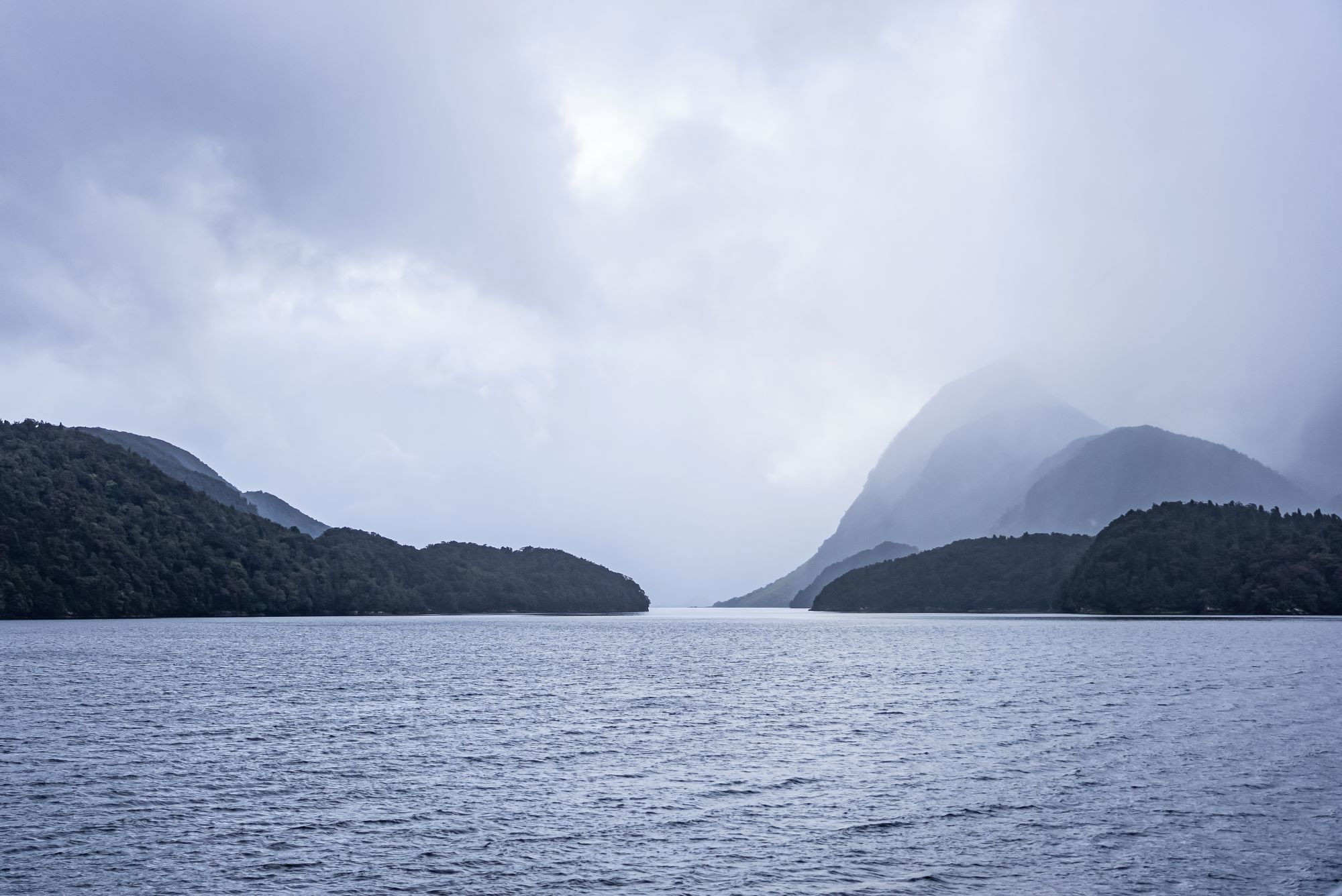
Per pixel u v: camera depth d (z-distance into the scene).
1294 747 51.84
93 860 32.41
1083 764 47.62
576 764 48.16
